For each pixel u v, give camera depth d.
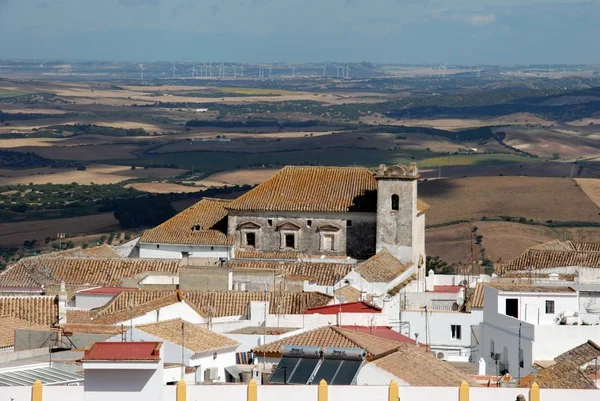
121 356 133.62
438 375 168.75
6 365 181.12
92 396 133.50
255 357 188.25
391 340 198.88
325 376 160.50
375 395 151.38
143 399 133.62
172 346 199.50
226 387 150.75
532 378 174.25
